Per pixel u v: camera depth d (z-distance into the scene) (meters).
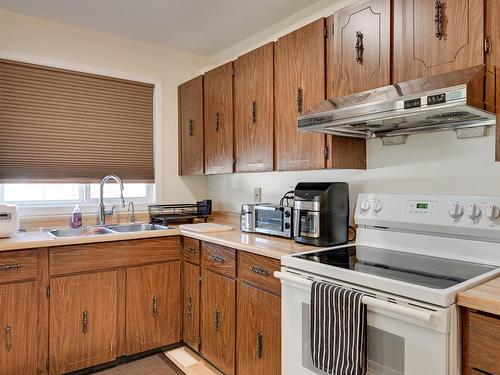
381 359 1.24
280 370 1.77
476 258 1.51
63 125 2.76
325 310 1.37
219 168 2.72
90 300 2.27
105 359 2.33
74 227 2.66
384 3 1.64
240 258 2.04
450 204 1.59
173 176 3.29
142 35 2.94
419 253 1.68
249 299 1.97
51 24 2.68
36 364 2.10
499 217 1.44
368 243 1.88
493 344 1.04
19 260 2.04
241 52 3.07
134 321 2.44
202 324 2.39
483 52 1.33
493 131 1.57
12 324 2.03
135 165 3.11
